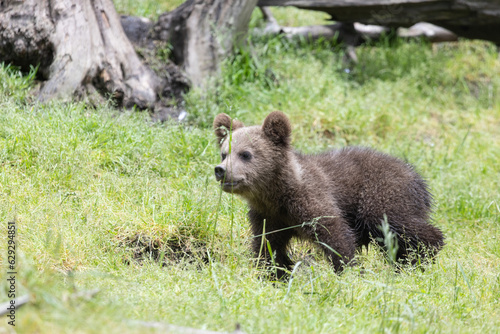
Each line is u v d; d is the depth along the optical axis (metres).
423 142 16.66
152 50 15.92
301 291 8.12
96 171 11.61
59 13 14.06
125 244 9.70
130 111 14.05
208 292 7.68
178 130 13.66
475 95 21.08
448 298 8.35
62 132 12.02
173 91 15.52
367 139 15.96
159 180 11.62
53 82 13.69
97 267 8.68
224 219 10.79
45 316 5.43
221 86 15.89
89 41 14.01
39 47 14.05
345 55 20.44
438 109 19.17
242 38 16.97
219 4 15.91
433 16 19.02
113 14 14.81
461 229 12.10
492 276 9.49
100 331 5.39
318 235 9.77
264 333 6.30
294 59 18.67
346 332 6.63
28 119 12.03
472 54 23.38
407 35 22.06
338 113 16.11
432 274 9.12
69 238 9.06
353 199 10.67
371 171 10.79
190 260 9.77
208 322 6.46
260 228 10.34
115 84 14.15
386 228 6.95
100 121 12.73
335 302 7.91
